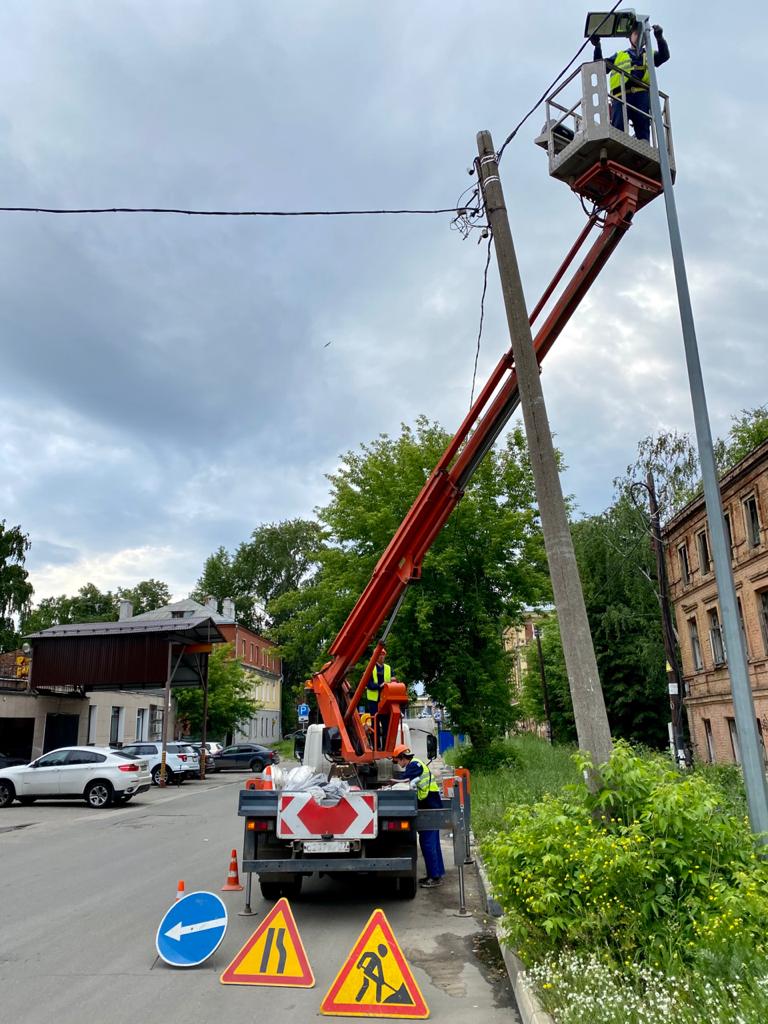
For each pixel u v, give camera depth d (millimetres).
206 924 6230
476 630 22219
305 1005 5285
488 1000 5438
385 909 8188
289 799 8031
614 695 32812
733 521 22281
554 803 5961
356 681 19656
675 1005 3842
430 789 9227
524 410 7254
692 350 7324
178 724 45438
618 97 8023
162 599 85750
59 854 11961
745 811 9609
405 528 9727
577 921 4945
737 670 6480
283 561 77438
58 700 30734
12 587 40250
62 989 5594
